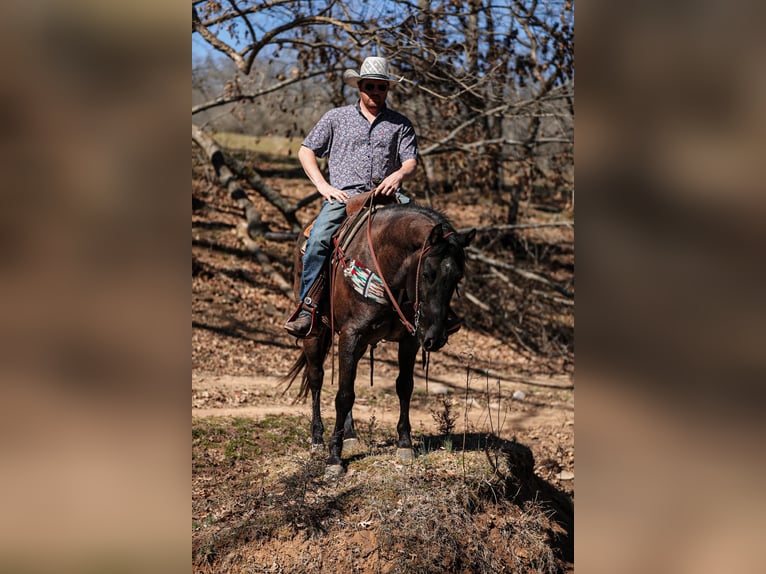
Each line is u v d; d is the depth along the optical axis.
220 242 13.38
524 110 12.32
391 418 7.84
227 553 4.17
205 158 14.68
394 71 11.57
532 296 13.51
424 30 11.50
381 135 4.87
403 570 3.91
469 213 15.70
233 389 8.51
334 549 4.05
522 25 11.65
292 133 13.48
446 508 4.24
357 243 4.48
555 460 7.26
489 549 4.21
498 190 15.14
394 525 4.09
